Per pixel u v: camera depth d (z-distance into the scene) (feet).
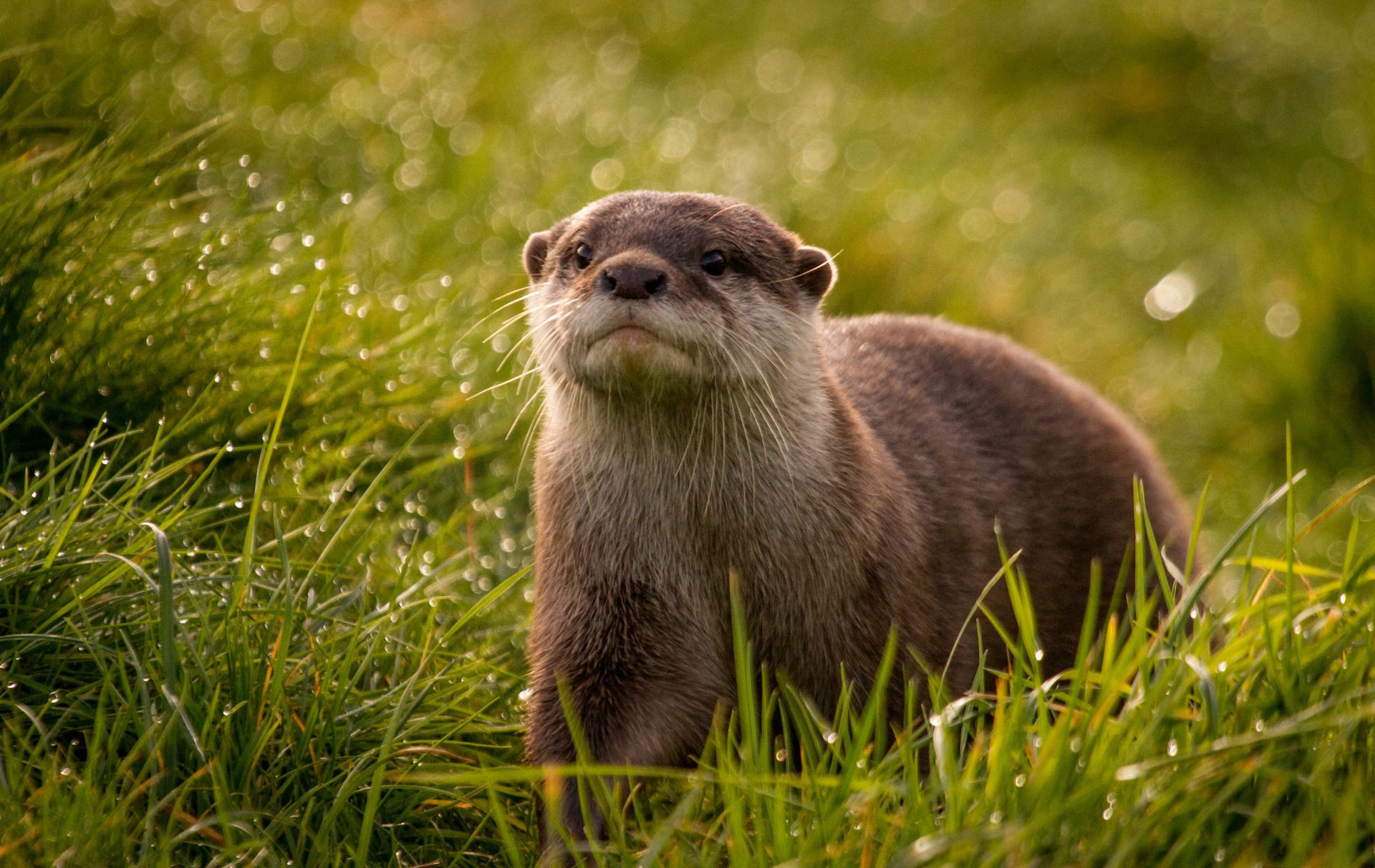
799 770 22.34
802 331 23.50
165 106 39.14
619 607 21.97
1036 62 75.36
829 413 23.06
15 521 21.04
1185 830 16.22
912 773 17.35
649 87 59.62
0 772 17.67
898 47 73.92
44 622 20.16
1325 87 73.15
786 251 24.44
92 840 16.87
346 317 29.19
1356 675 17.99
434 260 35.65
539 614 22.57
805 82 64.54
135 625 20.30
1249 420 42.39
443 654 22.68
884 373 26.89
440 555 25.71
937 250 44.88
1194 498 38.68
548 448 23.32
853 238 42.98
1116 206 61.21
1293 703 17.90
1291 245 49.32
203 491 25.36
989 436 26.84
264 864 17.83
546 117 48.78
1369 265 42.27
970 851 15.62
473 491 28.48
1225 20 78.69
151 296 26.45
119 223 26.45
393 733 19.44
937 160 57.21
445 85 49.60
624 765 21.36
